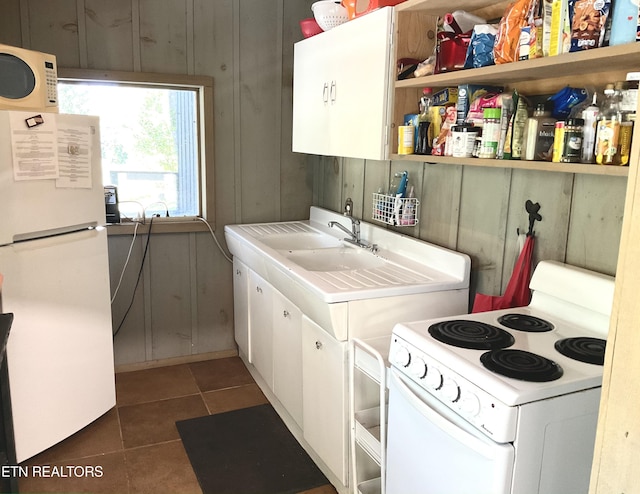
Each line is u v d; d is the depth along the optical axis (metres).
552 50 1.48
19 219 2.27
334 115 2.57
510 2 1.89
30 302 2.35
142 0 3.05
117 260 3.26
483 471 1.32
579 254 1.80
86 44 2.97
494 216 2.14
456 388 1.41
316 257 2.84
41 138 2.31
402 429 1.66
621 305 1.07
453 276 2.28
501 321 1.77
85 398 2.69
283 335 2.69
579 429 1.35
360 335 2.09
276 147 3.54
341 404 2.12
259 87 3.42
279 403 2.95
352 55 2.37
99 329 2.72
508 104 1.69
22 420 2.39
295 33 3.46
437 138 2.03
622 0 1.27
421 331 1.66
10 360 2.31
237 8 3.27
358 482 2.14
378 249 2.79
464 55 1.90
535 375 1.34
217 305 3.59
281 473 2.46
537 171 1.93
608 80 1.57
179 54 3.18
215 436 2.74
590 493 1.16
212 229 3.46
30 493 2.29
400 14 2.09
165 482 2.38
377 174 2.93
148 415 2.93
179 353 3.55
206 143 3.33
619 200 1.66
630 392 1.06
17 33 2.84
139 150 3.29
